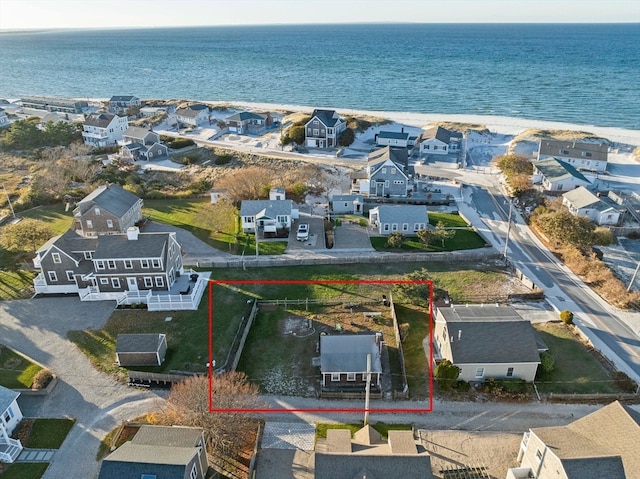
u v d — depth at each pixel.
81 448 38.50
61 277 59.16
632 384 43.78
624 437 32.72
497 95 187.62
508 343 44.69
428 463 31.44
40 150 121.62
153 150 114.12
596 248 69.19
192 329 52.84
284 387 45.06
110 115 129.50
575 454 30.81
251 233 75.06
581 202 77.25
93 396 43.91
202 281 61.44
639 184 93.19
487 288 60.25
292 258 67.25
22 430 39.94
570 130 128.00
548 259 67.00
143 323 53.88
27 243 66.88
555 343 50.28
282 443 38.78
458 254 67.19
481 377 45.00
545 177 89.19
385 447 34.56
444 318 47.50
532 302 57.66
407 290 56.72
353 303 57.75
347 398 43.72
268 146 120.81
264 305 57.47
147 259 56.66
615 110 160.75
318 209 83.62
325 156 112.44
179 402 38.59
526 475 34.06
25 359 48.31
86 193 89.69
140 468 30.83
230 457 37.88
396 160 87.06
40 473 36.31
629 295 57.31
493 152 116.81
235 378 44.69
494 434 39.56
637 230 71.56
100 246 57.09
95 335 52.00
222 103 176.88
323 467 31.47
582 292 59.56
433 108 170.75
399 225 73.25
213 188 89.62
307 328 53.44
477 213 81.06
